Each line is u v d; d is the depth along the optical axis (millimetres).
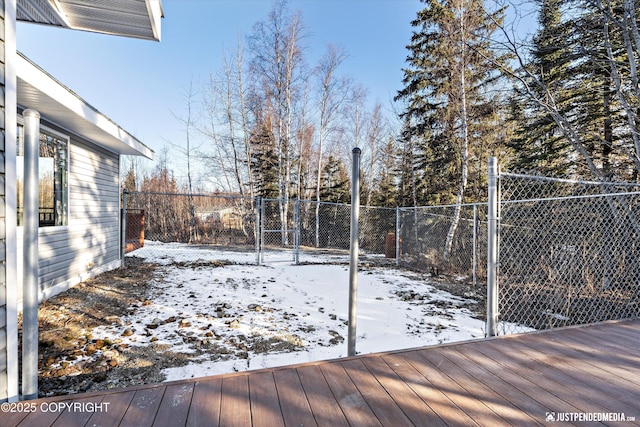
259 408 1529
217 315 3941
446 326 3814
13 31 1635
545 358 2127
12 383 1589
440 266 7695
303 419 1445
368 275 6836
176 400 1598
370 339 3357
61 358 2689
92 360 2678
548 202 4625
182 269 6719
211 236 13062
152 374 2500
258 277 6227
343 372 1905
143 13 3123
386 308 4520
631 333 2615
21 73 3072
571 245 4438
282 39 12844
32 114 1619
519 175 2658
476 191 9359
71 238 4992
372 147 16203
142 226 10406
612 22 5051
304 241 15086
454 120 9594
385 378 1834
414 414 1489
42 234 4219
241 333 3410
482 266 6707
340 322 3902
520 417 1477
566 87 6445
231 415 1473
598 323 2869
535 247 4477
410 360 2080
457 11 8625
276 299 4801
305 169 16359
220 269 6820
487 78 8719
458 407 1552
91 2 2965
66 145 4844
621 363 2053
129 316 3797
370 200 16594
